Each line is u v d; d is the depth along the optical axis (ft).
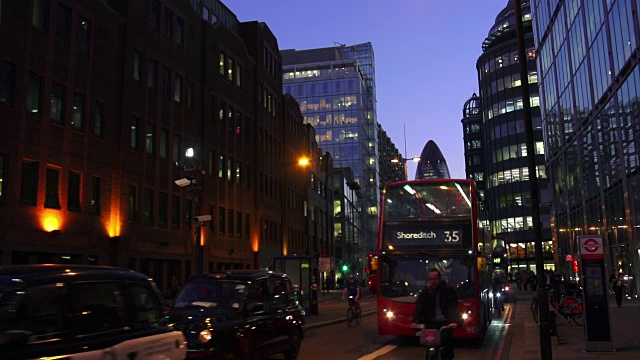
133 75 104.53
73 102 88.89
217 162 137.49
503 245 71.82
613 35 115.96
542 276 36.55
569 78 156.35
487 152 349.82
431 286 28.91
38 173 80.53
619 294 94.84
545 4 185.78
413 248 50.16
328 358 43.09
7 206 74.95
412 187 51.75
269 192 175.22
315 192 237.04
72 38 88.99
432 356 28.02
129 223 99.91
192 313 30.48
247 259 152.97
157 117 111.96
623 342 48.34
